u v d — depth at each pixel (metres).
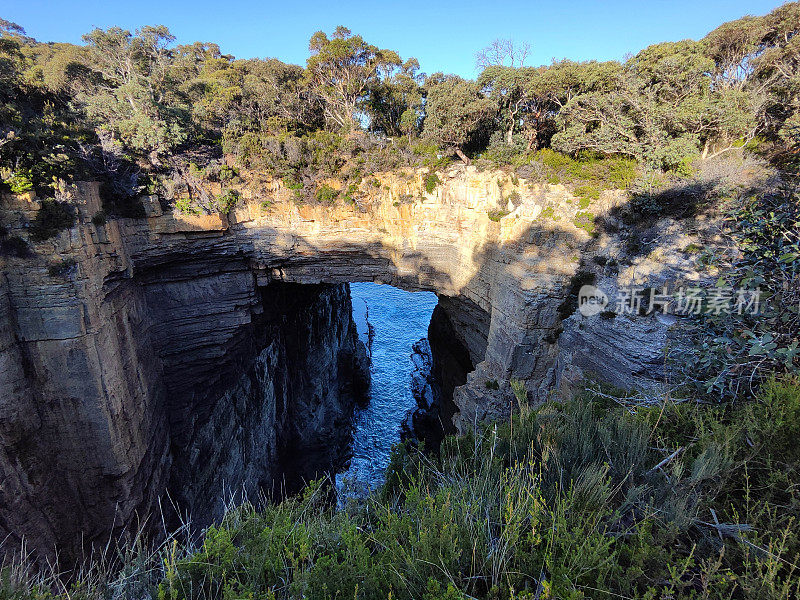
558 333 19.38
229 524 5.38
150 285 25.20
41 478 17.00
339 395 47.69
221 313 27.95
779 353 5.34
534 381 20.42
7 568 4.40
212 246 26.42
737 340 5.79
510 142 25.06
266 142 27.48
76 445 17.78
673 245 15.64
